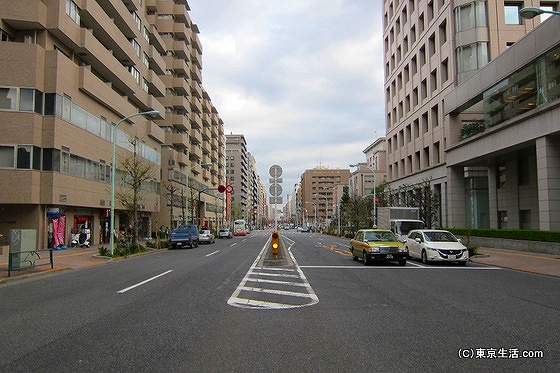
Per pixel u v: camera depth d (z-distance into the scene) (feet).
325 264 64.54
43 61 92.63
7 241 88.48
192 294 35.99
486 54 124.88
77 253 87.45
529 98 88.79
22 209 91.04
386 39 212.64
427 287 40.40
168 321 25.77
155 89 173.58
